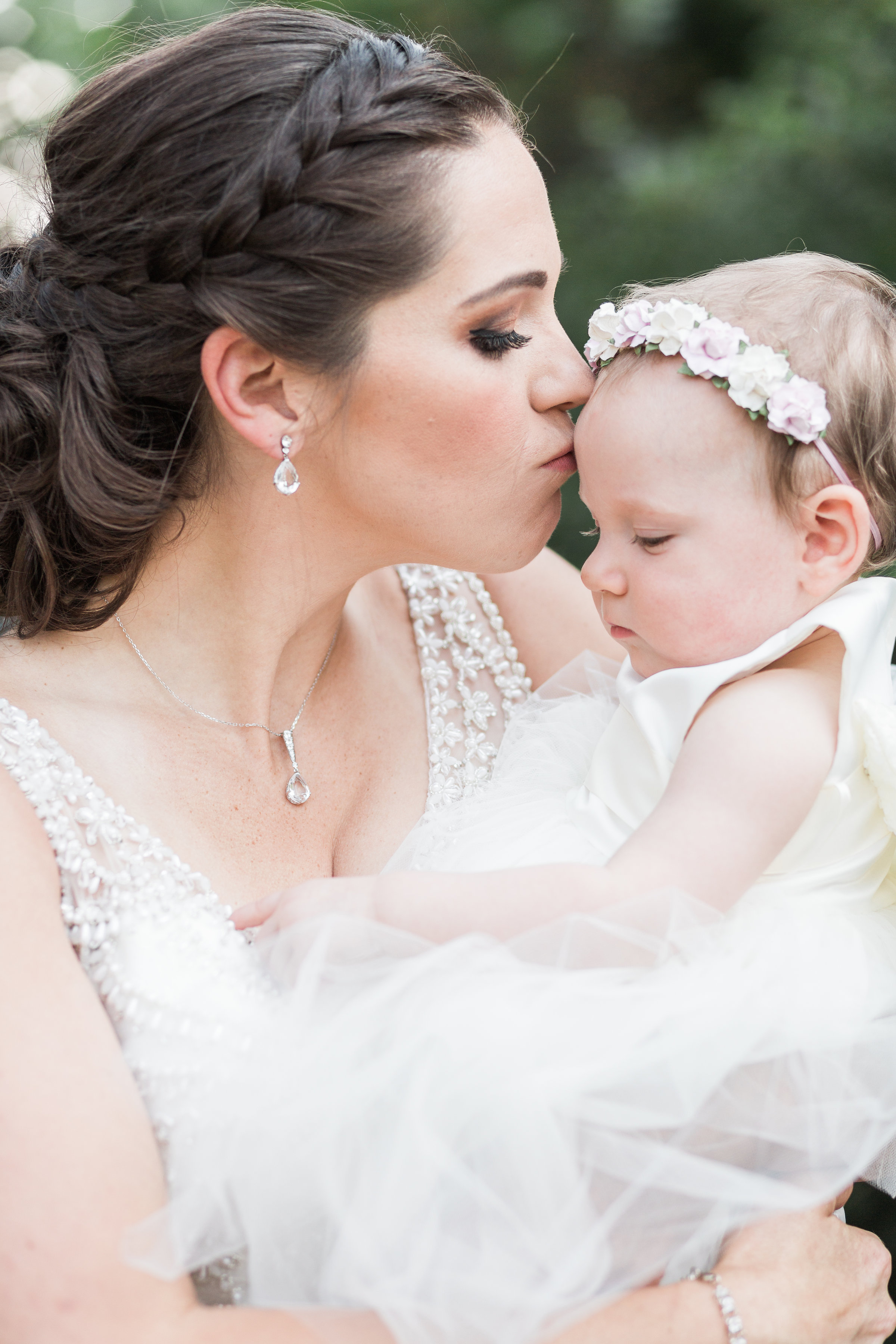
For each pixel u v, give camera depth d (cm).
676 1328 122
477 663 184
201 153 138
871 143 445
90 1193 112
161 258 140
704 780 132
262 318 136
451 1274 114
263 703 157
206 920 139
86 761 144
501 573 191
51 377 149
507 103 152
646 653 149
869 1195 279
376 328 137
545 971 127
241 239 136
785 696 135
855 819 141
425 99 140
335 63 141
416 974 125
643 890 127
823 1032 129
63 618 152
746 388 135
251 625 154
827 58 478
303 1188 118
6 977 120
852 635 136
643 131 602
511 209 141
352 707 169
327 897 135
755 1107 129
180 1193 119
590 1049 122
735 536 138
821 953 134
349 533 151
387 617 184
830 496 135
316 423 142
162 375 144
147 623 154
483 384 141
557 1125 118
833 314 142
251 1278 120
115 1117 117
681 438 138
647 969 129
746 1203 122
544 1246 115
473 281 138
